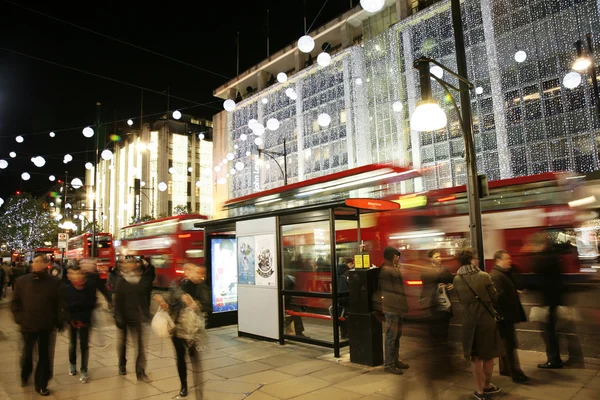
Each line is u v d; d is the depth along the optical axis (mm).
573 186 10609
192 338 5633
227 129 62906
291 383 6254
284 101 52781
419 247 11883
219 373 6922
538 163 28328
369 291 7141
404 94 38031
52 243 65562
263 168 54688
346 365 7117
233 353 8258
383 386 5945
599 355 7094
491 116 31266
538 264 6684
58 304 6375
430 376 5484
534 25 29078
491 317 5207
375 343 7055
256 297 9531
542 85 28562
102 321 12633
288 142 51656
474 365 5262
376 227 12117
